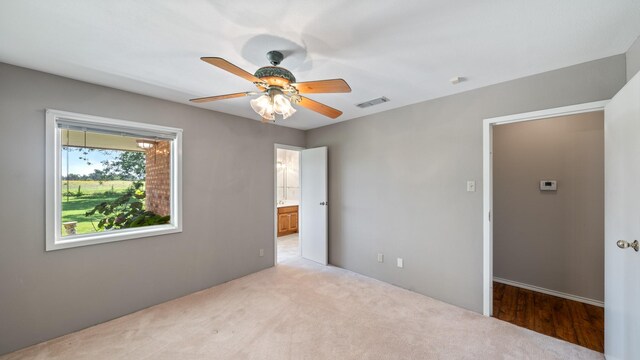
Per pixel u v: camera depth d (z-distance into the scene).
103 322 2.39
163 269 2.79
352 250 3.71
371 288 3.11
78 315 2.27
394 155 3.21
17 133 2.02
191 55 1.89
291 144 4.25
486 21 1.50
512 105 2.33
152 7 1.36
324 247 4.00
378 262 3.38
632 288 1.47
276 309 2.60
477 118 2.54
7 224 1.98
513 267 3.18
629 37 1.67
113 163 2.60
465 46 1.78
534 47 1.79
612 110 1.72
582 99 2.01
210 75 2.23
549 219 2.94
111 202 2.59
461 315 2.48
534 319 2.40
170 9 1.38
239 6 1.36
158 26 1.54
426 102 2.91
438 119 2.81
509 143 3.19
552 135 2.91
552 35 1.65
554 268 2.91
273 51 1.82
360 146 3.60
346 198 3.79
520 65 2.06
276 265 3.98
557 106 2.12
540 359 1.87
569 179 2.81
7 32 1.58
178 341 2.10
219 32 1.60
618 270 1.64
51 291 2.15
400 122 3.14
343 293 2.97
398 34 1.63
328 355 1.92
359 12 1.41
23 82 2.04
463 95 2.62
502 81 2.37
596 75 1.95
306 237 4.33
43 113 2.13
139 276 2.62
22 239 2.03
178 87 2.50
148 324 2.35
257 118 3.65
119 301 2.49
